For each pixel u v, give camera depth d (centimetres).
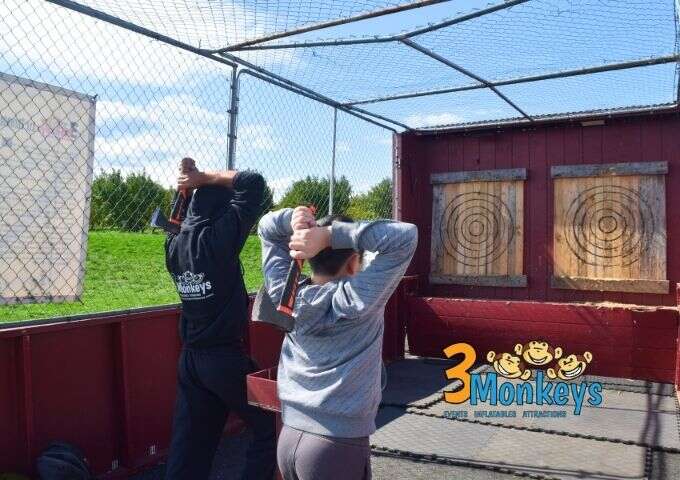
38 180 353
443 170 800
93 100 375
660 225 679
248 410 304
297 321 189
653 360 657
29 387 339
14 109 340
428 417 538
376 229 182
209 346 307
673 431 495
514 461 430
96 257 1009
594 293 712
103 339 389
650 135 689
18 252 346
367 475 191
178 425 314
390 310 757
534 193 746
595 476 403
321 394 183
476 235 776
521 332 715
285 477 193
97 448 384
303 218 191
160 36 404
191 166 321
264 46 435
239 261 319
